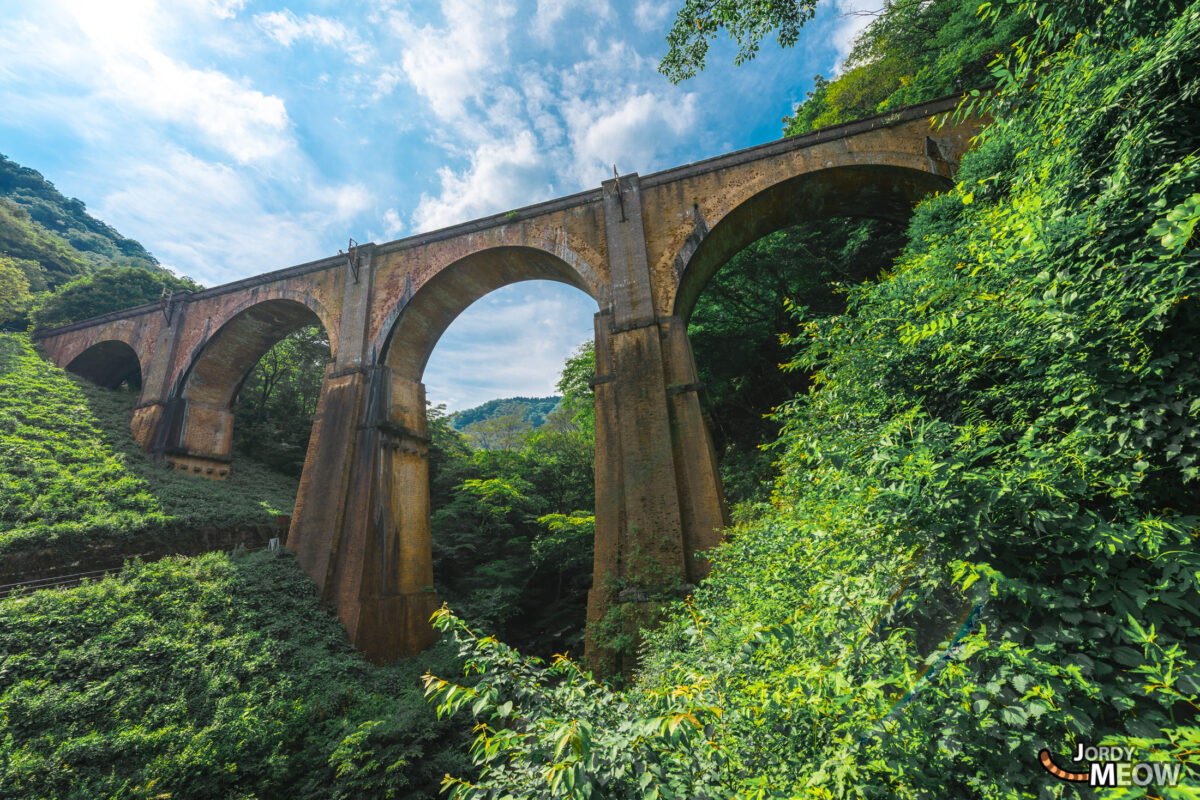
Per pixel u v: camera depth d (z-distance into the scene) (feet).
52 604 33.94
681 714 7.17
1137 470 8.66
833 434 13.99
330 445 54.44
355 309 59.72
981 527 8.44
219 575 43.70
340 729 34.14
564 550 77.10
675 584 36.19
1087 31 11.72
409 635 49.96
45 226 177.78
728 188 47.67
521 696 8.85
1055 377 10.30
